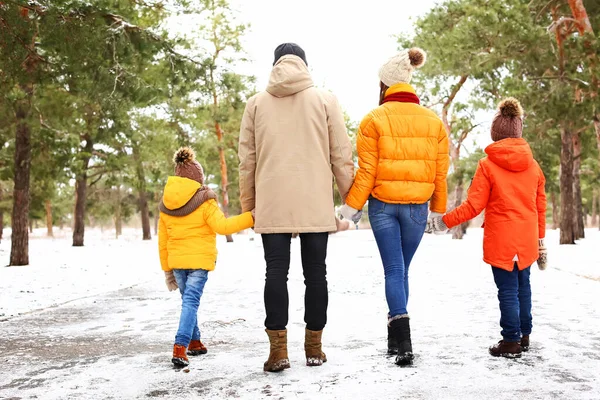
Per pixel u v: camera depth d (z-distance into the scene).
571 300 6.46
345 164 3.89
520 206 3.88
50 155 18.52
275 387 3.27
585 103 13.48
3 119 14.29
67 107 15.14
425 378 3.35
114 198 44.81
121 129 21.52
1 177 19.11
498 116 4.06
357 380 3.34
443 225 4.07
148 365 3.98
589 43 13.08
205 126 33.41
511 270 3.83
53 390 3.42
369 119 3.88
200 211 4.07
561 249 16.72
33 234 64.75
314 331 3.74
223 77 13.59
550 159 29.42
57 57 11.73
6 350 4.66
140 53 12.60
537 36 14.82
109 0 11.27
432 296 7.09
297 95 3.80
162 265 4.26
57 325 5.85
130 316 6.33
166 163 31.81
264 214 3.70
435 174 4.00
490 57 16.55
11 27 9.30
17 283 10.06
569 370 3.48
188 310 4.00
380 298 7.13
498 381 3.25
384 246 3.85
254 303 7.00
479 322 5.21
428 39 22.14
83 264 14.66
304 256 3.81
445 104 28.78
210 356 4.20
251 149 3.89
